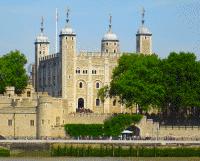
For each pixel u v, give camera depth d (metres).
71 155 174.38
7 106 197.38
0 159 165.25
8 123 194.75
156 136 194.00
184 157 174.12
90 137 187.88
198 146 177.50
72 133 195.38
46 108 193.25
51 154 174.50
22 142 176.00
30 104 195.88
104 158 169.12
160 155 175.12
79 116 199.62
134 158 170.00
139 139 181.12
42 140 176.62
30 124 194.38
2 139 180.50
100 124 196.88
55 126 195.00
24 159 165.50
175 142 177.25
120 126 196.00
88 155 174.12
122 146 175.38
